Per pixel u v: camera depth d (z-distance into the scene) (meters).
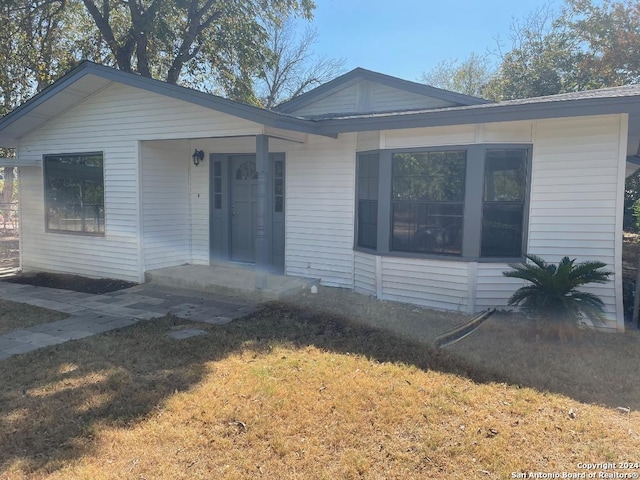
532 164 6.04
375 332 5.48
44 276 9.48
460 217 6.38
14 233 19.14
